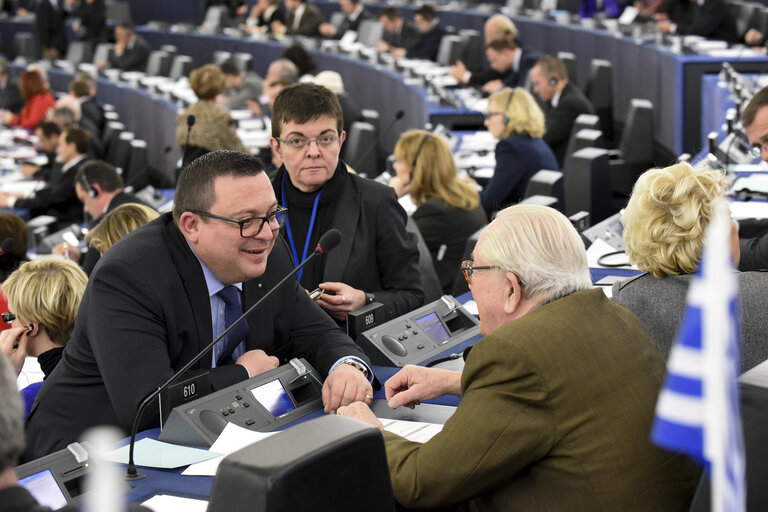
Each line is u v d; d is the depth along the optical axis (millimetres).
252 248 2104
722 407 818
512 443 1618
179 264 2127
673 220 2182
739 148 4938
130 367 2025
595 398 1631
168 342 2121
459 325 2641
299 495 1270
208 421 1961
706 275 821
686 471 1660
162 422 1982
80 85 9453
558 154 6773
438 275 4277
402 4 12484
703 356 859
